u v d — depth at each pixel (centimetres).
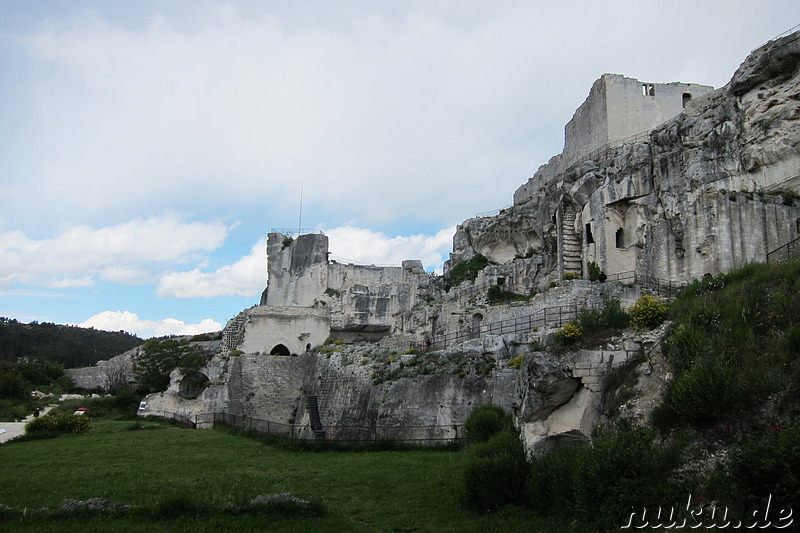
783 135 3164
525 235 5419
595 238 4097
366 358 4056
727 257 3159
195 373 4806
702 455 1275
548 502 1445
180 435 3306
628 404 1570
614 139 4500
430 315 4662
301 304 6638
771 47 3244
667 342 1633
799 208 3117
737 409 1295
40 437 3139
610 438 1361
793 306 1519
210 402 4531
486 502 1572
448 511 1609
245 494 1759
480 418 2244
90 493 1830
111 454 2592
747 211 3173
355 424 3641
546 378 1672
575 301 3125
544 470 1469
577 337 1803
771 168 3222
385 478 2034
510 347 2856
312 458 2509
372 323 5859
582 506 1277
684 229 3431
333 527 1489
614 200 3972
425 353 3388
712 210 3272
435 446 2658
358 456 2538
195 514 1575
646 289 3150
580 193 4278
